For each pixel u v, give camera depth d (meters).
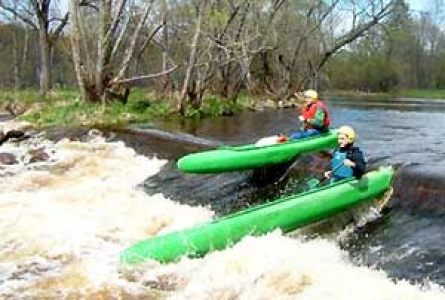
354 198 8.81
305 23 40.12
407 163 10.49
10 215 10.46
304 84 42.34
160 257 7.97
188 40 27.67
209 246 8.05
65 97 29.03
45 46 34.25
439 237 7.81
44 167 14.59
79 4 23.44
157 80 30.56
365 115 26.62
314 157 11.27
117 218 10.41
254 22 34.78
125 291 7.48
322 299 6.84
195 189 11.79
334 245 8.39
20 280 7.84
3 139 17.75
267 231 8.34
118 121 20.31
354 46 60.09
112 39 23.50
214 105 26.34
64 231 9.63
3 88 45.78
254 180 11.38
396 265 7.53
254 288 7.27
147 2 23.50
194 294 7.34
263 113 28.00
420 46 65.62
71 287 7.63
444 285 6.90
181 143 15.30
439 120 23.23
